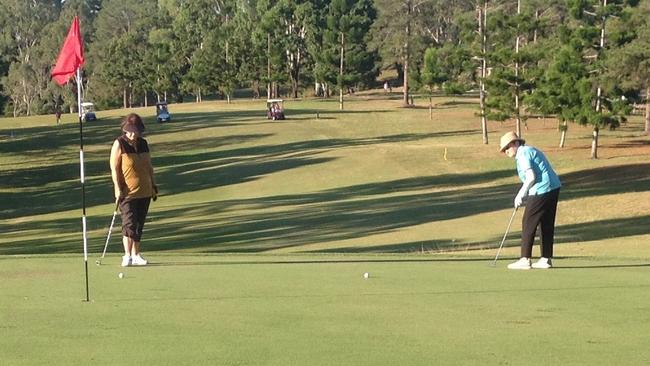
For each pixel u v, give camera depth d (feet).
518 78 178.70
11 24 399.24
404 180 145.18
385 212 107.55
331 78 293.23
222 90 348.38
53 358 18.25
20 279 31.37
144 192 36.35
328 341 19.85
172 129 242.99
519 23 181.88
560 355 18.42
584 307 24.43
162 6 451.53
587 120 153.99
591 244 70.23
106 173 187.62
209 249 82.17
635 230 82.84
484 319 22.58
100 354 18.61
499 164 156.35
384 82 410.11
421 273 32.99
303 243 84.58
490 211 103.09
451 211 104.94
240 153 196.85
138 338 20.22
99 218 126.62
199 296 26.71
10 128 269.64
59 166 197.57
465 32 194.90
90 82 393.70
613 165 142.41
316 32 334.24
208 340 19.98
